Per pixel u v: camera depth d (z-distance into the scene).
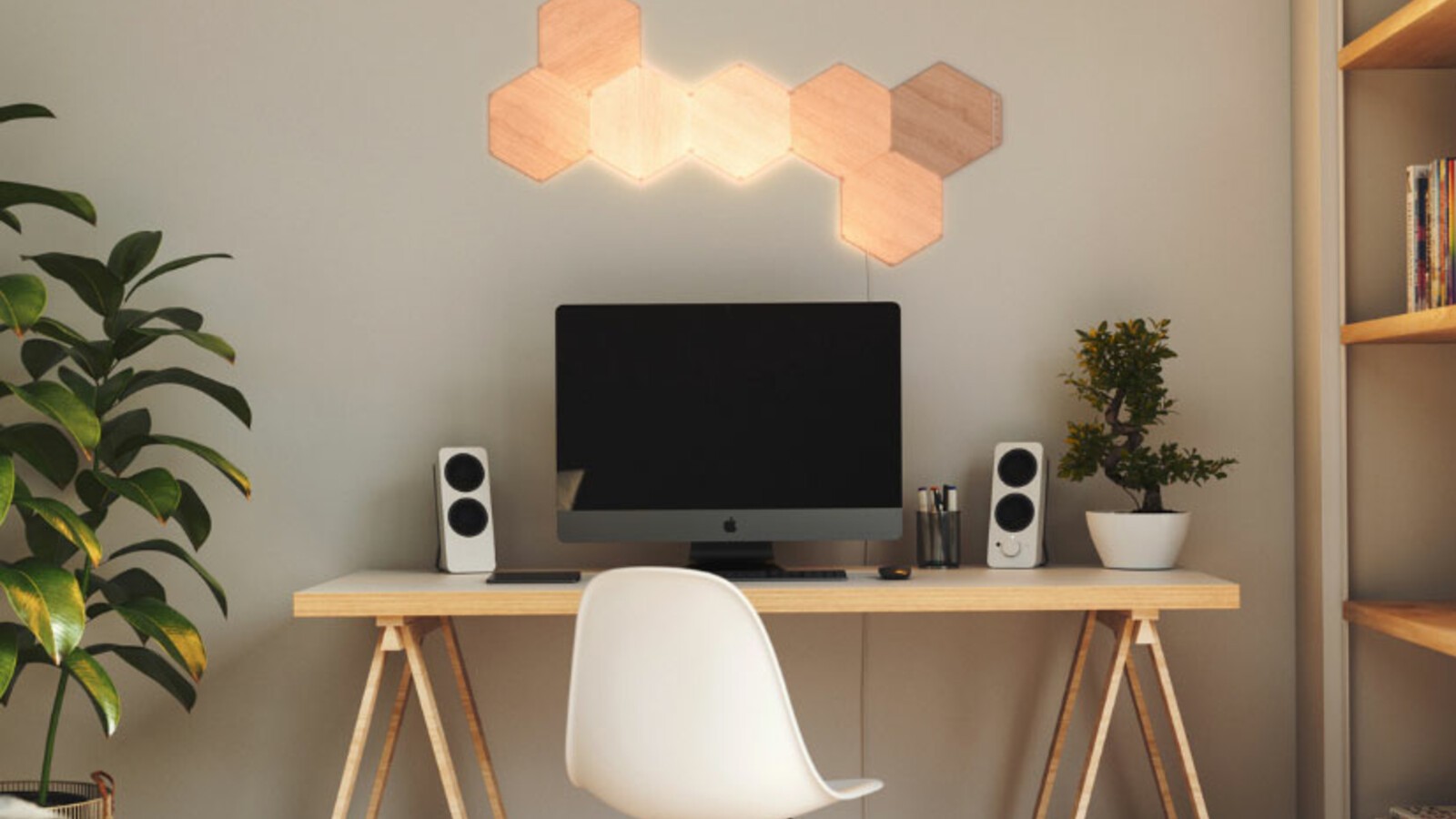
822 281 2.93
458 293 2.91
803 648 2.92
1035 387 2.92
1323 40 2.80
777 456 2.73
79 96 2.90
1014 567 2.74
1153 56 2.94
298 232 2.91
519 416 2.91
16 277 2.30
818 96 2.93
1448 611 2.61
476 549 2.74
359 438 2.90
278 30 2.92
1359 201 2.80
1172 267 2.93
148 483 2.41
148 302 2.89
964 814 2.91
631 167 2.92
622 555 2.90
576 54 2.93
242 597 2.90
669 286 2.92
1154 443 2.92
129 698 2.89
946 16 2.94
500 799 2.74
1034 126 2.93
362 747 2.44
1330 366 2.79
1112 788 2.91
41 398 2.30
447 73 2.92
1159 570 2.67
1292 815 2.91
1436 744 2.78
